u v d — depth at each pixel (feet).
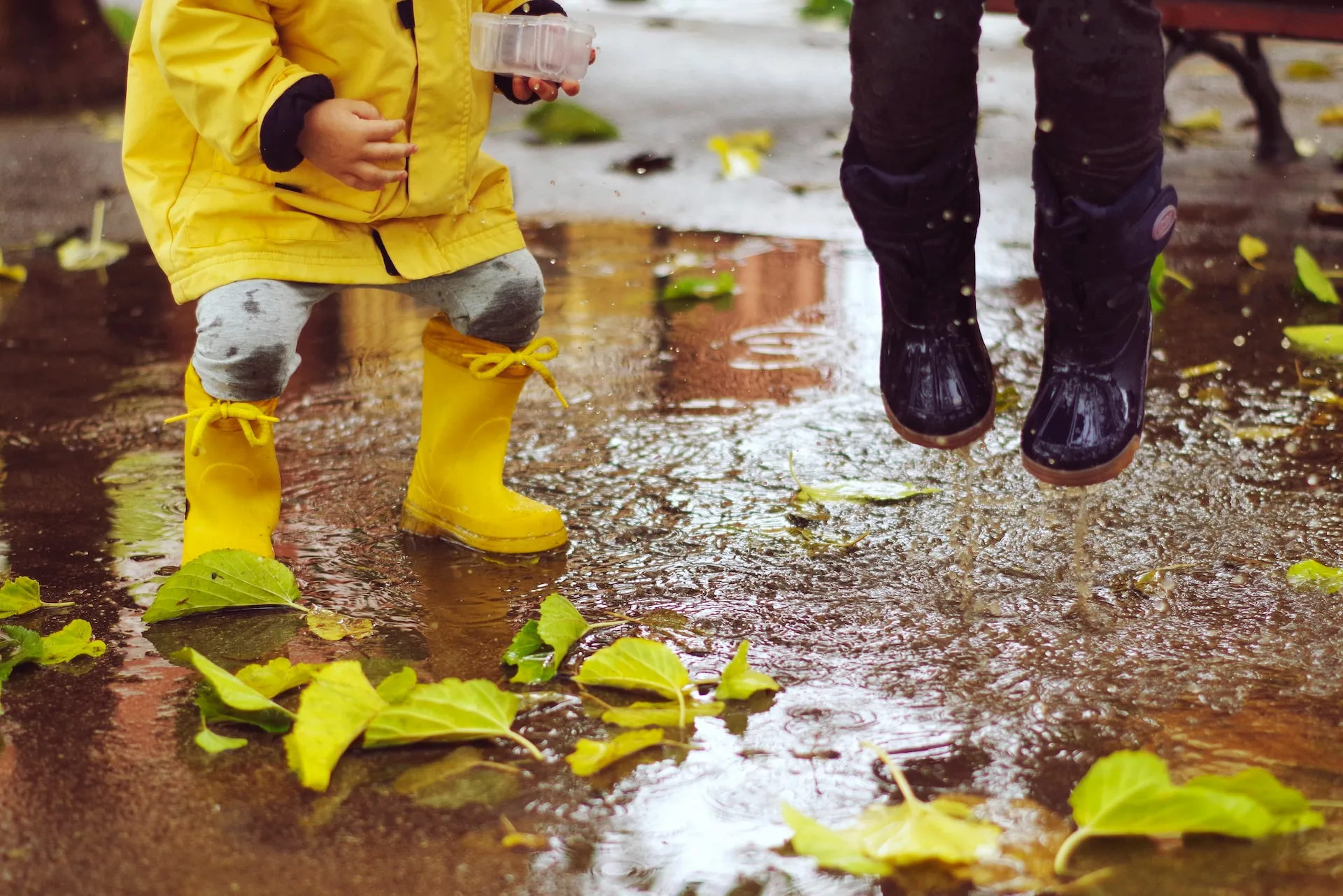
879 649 6.42
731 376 10.77
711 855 4.88
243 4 6.46
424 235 7.25
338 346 11.68
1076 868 4.75
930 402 6.71
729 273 13.53
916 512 8.07
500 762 5.52
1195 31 15.72
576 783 5.34
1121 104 5.78
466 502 7.73
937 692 5.99
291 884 4.73
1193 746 5.52
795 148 19.17
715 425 9.68
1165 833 4.93
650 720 5.77
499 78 7.57
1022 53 25.08
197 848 4.95
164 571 7.46
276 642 6.63
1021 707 5.85
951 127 6.07
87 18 22.43
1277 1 14.97
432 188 7.11
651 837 4.99
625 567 7.46
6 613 6.87
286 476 8.84
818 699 5.97
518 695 6.03
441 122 7.06
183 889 4.71
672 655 5.97
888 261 6.48
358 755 5.58
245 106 6.36
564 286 13.34
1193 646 6.35
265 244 6.91
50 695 6.08
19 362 11.23
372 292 13.35
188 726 5.82
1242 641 6.40
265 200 6.87
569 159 18.44
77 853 4.92
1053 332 6.61
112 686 6.17
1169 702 5.86
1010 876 4.71
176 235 6.98
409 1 6.81
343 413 10.02
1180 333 11.39
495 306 7.46
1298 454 8.77
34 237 15.23
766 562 7.46
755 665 6.29
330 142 6.42
